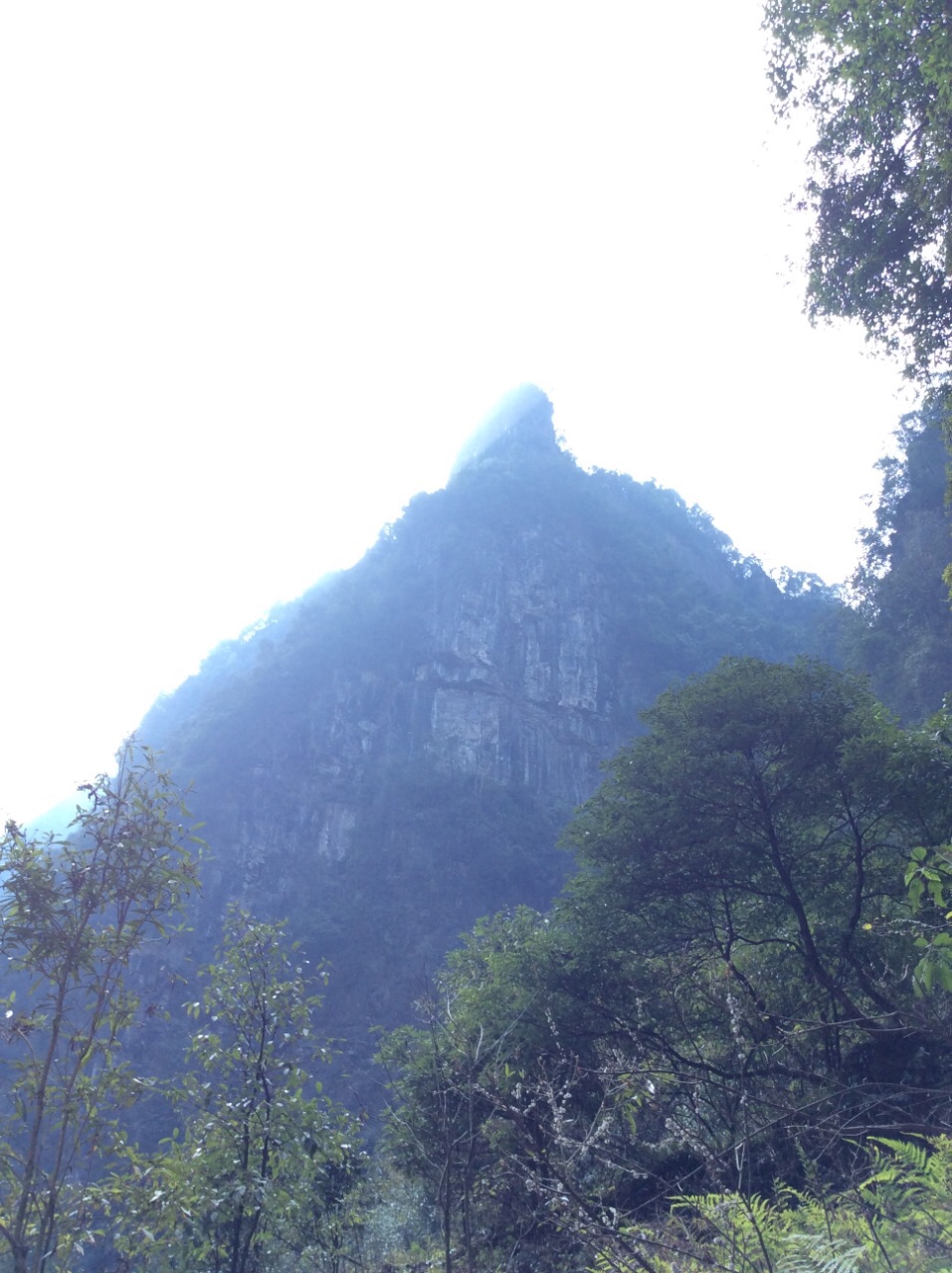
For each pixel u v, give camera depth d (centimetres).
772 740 1220
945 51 917
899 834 1180
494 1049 670
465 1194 484
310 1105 592
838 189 1221
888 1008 925
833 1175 458
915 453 4184
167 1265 522
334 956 5406
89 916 473
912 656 3384
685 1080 535
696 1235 400
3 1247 419
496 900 6353
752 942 1135
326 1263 628
